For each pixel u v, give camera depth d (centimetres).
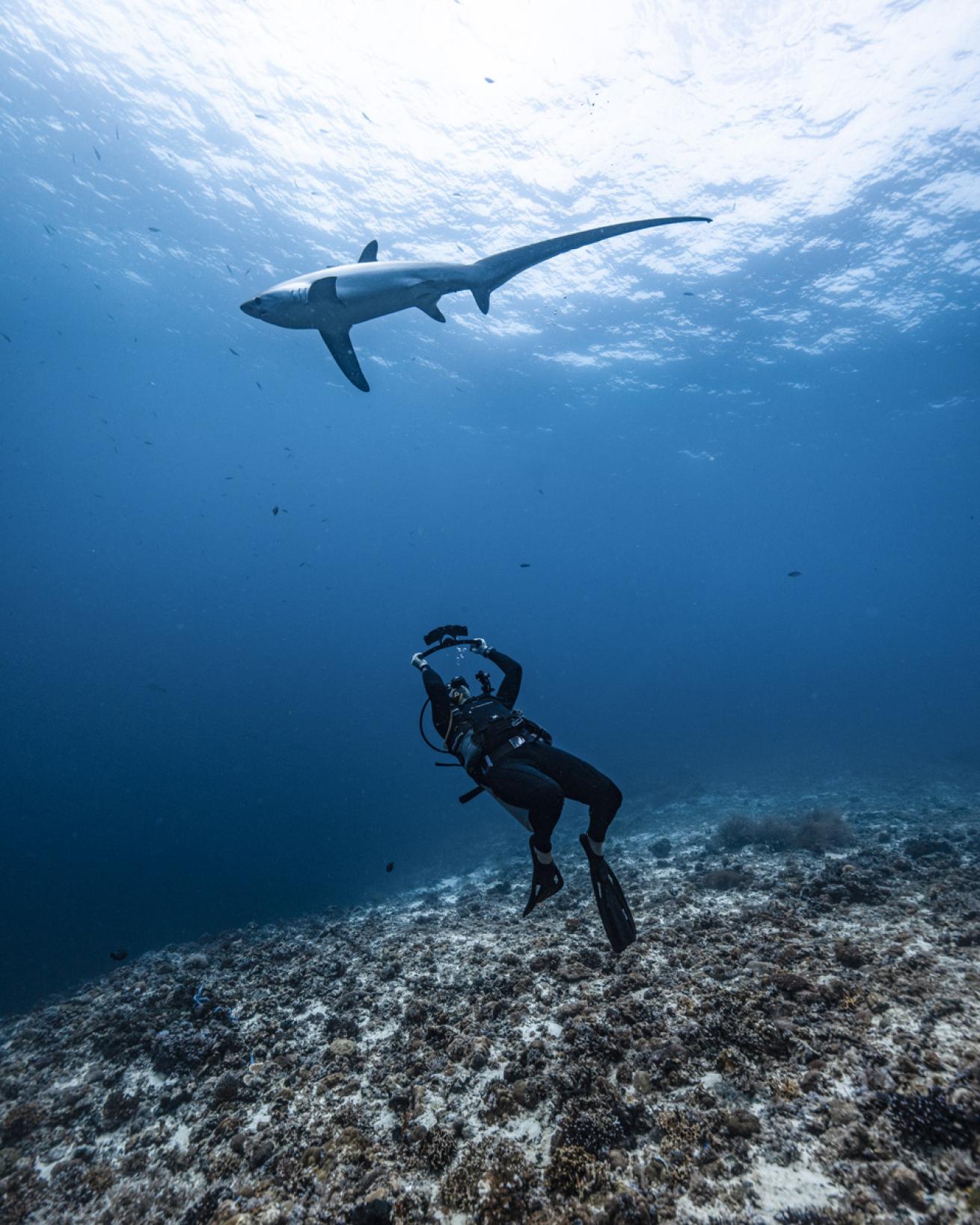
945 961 452
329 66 1825
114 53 1816
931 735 3125
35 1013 726
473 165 2112
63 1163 407
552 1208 283
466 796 319
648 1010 439
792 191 2208
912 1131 279
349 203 2305
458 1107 378
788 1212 254
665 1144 309
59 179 2298
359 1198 316
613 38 1727
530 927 714
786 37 1706
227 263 2772
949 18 1616
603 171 2139
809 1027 384
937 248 2456
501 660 362
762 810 1544
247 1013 571
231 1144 383
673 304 2905
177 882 2223
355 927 880
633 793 2423
